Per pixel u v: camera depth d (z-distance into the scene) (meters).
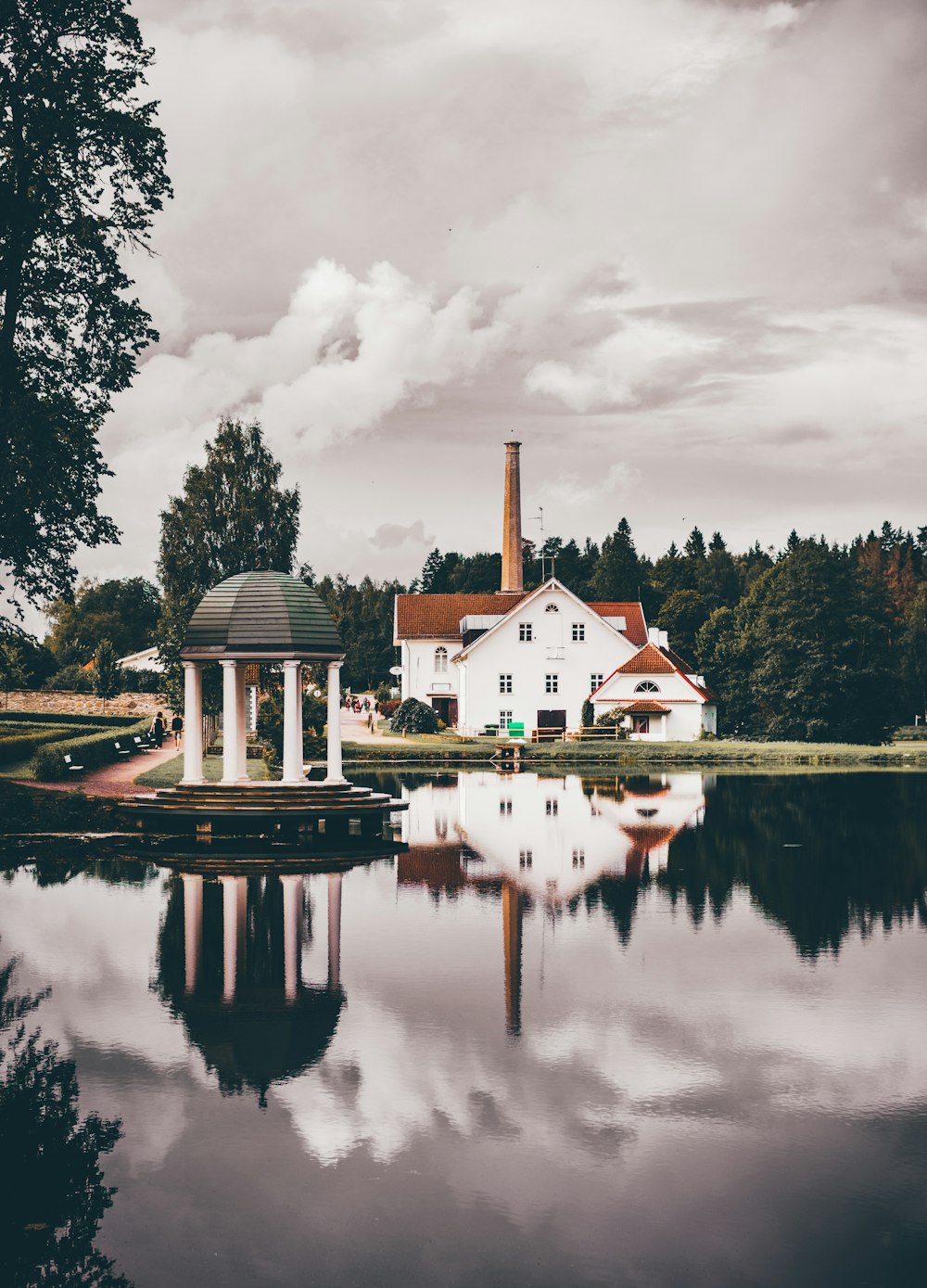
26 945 17.53
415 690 93.69
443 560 181.50
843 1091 11.55
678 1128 10.73
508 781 52.00
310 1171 9.91
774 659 87.56
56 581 33.41
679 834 31.38
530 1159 10.12
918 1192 9.50
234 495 67.50
